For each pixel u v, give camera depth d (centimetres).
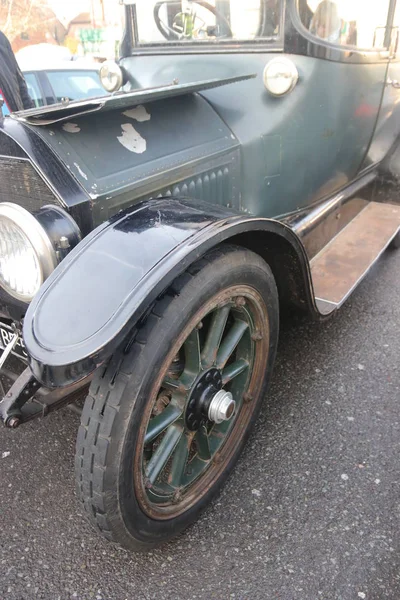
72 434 216
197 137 205
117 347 130
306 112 236
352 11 244
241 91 230
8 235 153
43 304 130
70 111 163
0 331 177
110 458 132
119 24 261
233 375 179
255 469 196
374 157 337
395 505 180
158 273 127
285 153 236
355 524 174
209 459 177
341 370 254
